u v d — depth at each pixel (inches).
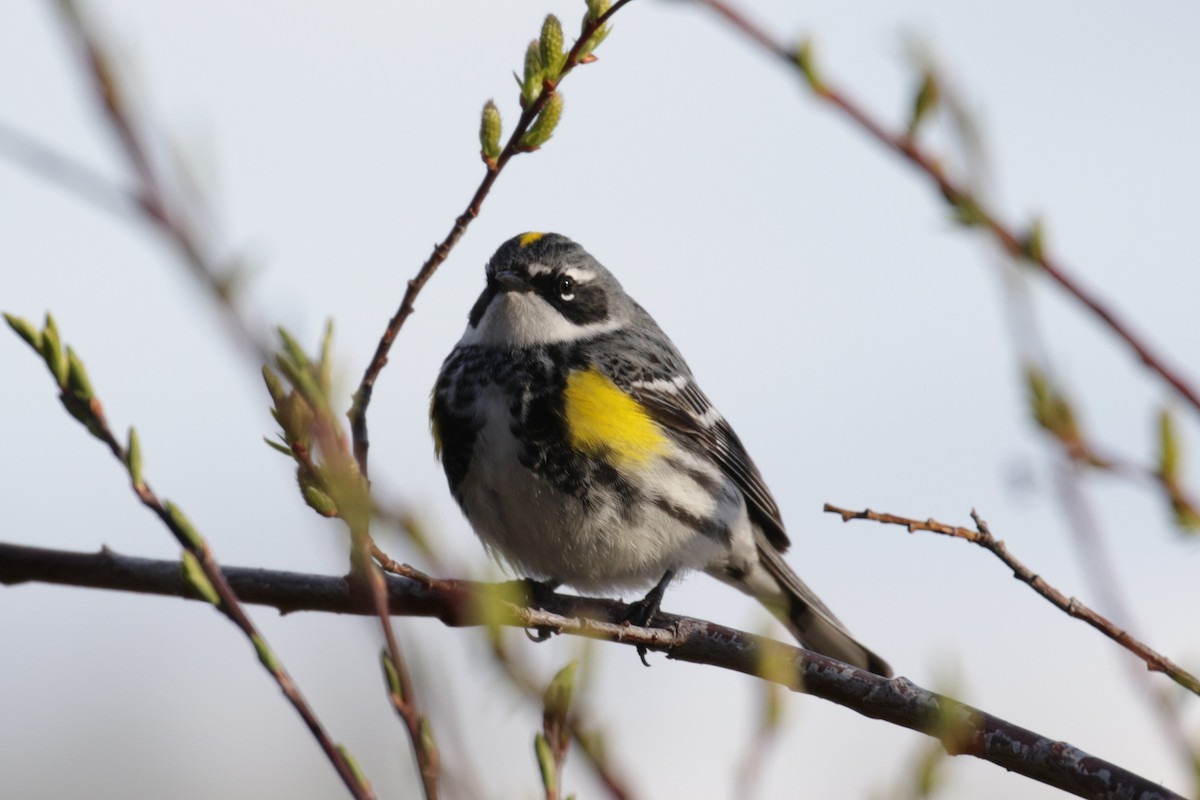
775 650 282.2
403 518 237.8
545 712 235.9
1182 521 239.3
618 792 233.6
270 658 242.5
